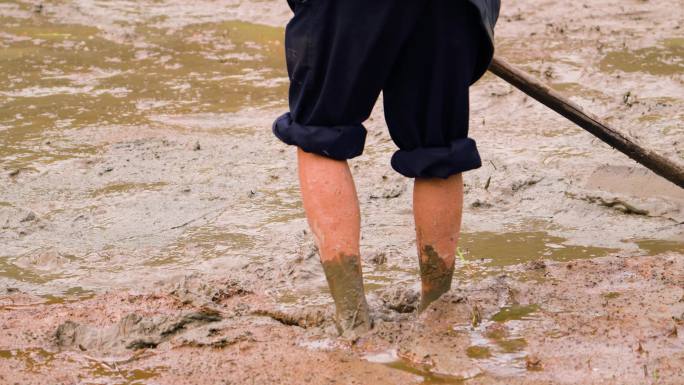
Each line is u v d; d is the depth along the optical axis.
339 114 3.39
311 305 3.99
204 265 4.57
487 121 7.21
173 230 5.11
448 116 3.46
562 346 3.44
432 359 3.32
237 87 8.51
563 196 5.41
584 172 5.86
